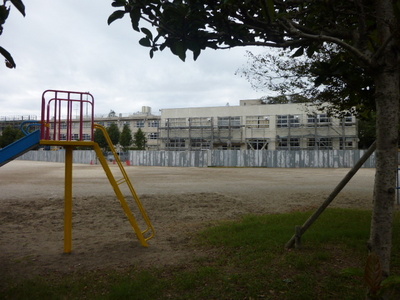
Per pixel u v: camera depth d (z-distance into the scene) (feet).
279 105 183.11
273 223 24.50
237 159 151.64
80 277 14.97
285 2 12.59
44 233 24.57
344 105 20.66
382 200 9.06
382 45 8.69
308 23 13.39
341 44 9.78
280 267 15.25
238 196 43.37
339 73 11.64
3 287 14.05
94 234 24.03
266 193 46.57
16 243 21.65
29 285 13.98
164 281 13.96
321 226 22.84
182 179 71.82
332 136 168.76
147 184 59.88
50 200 39.29
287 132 180.24
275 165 147.23
